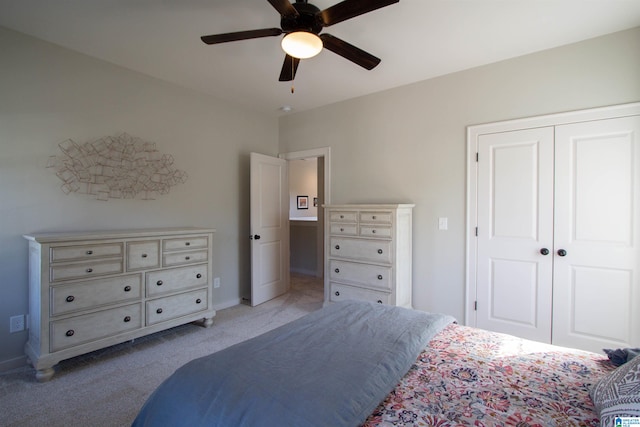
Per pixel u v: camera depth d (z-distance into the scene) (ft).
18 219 7.75
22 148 7.80
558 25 7.47
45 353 7.00
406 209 10.43
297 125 14.10
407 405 3.20
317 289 15.37
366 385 3.36
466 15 7.05
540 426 2.85
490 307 9.50
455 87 10.00
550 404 3.20
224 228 12.59
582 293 8.20
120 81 9.53
